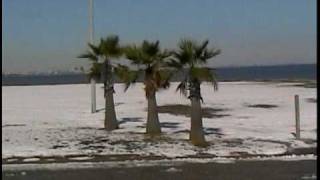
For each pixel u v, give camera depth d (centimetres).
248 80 9200
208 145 1900
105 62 2356
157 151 1788
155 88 2106
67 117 3012
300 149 1834
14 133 2255
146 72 2111
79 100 4497
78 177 1378
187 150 1806
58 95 5259
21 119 2906
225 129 2408
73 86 7350
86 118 2947
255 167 1520
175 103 3953
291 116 3016
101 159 1655
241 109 3544
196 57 1886
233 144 1930
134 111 3394
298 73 14638
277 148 1847
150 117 2144
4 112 3366
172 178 1368
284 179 1352
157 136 2109
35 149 1828
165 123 2667
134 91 5709
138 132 2270
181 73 1928
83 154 1738
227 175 1409
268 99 4400
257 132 2292
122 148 1845
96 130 2364
